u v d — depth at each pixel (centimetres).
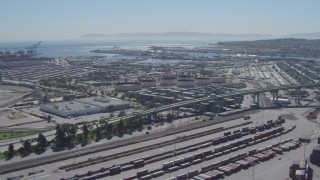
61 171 17175
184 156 19375
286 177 16825
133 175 16788
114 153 19725
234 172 17500
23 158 18962
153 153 19862
